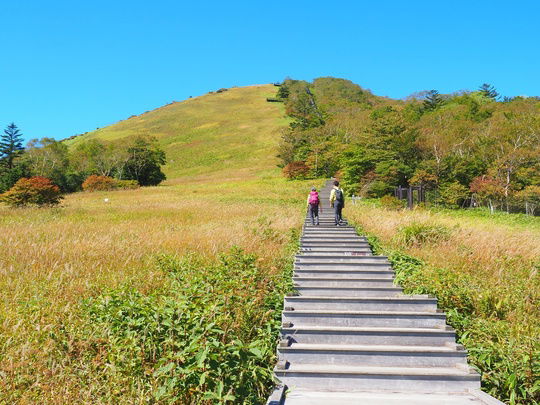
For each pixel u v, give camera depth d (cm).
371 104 12444
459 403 503
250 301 741
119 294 715
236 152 9400
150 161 6962
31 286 885
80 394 519
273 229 1669
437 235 1500
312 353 614
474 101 8419
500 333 717
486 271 1140
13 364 564
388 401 509
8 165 6650
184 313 596
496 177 4053
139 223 1970
